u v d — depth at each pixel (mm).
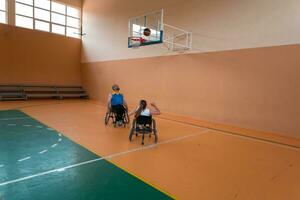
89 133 4984
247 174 3152
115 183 2689
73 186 2568
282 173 3232
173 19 7797
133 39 7508
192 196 2480
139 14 8938
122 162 3375
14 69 10461
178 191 2576
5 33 10109
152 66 8578
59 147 3934
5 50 10164
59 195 2363
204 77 7047
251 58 6016
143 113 4379
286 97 5434
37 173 2873
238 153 4055
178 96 7777
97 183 2670
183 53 7570
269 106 5723
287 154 4090
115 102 5691
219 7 6621
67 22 11945
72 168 3072
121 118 5719
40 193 2385
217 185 2773
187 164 3422
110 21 10398
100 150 3877
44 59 11328
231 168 3342
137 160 3488
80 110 8148
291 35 5316
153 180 2818
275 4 5543
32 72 11000
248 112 6117
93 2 11406
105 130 5312
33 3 10781
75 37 12258
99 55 11203
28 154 3541
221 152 4066
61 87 11930
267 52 5715
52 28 11500
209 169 3264
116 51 10164
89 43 11836
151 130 4520
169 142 4586
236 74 6320
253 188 2740
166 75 8125
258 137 5238
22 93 10445
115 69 10289
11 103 9203
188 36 7387
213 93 6848
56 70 11766
